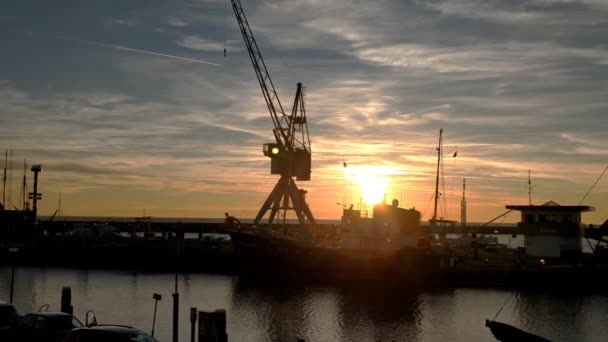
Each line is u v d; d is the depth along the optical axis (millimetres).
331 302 77188
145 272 112062
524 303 76938
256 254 103562
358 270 98812
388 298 80625
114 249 126250
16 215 160875
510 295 83312
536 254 96875
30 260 129875
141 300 76875
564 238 95688
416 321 65312
